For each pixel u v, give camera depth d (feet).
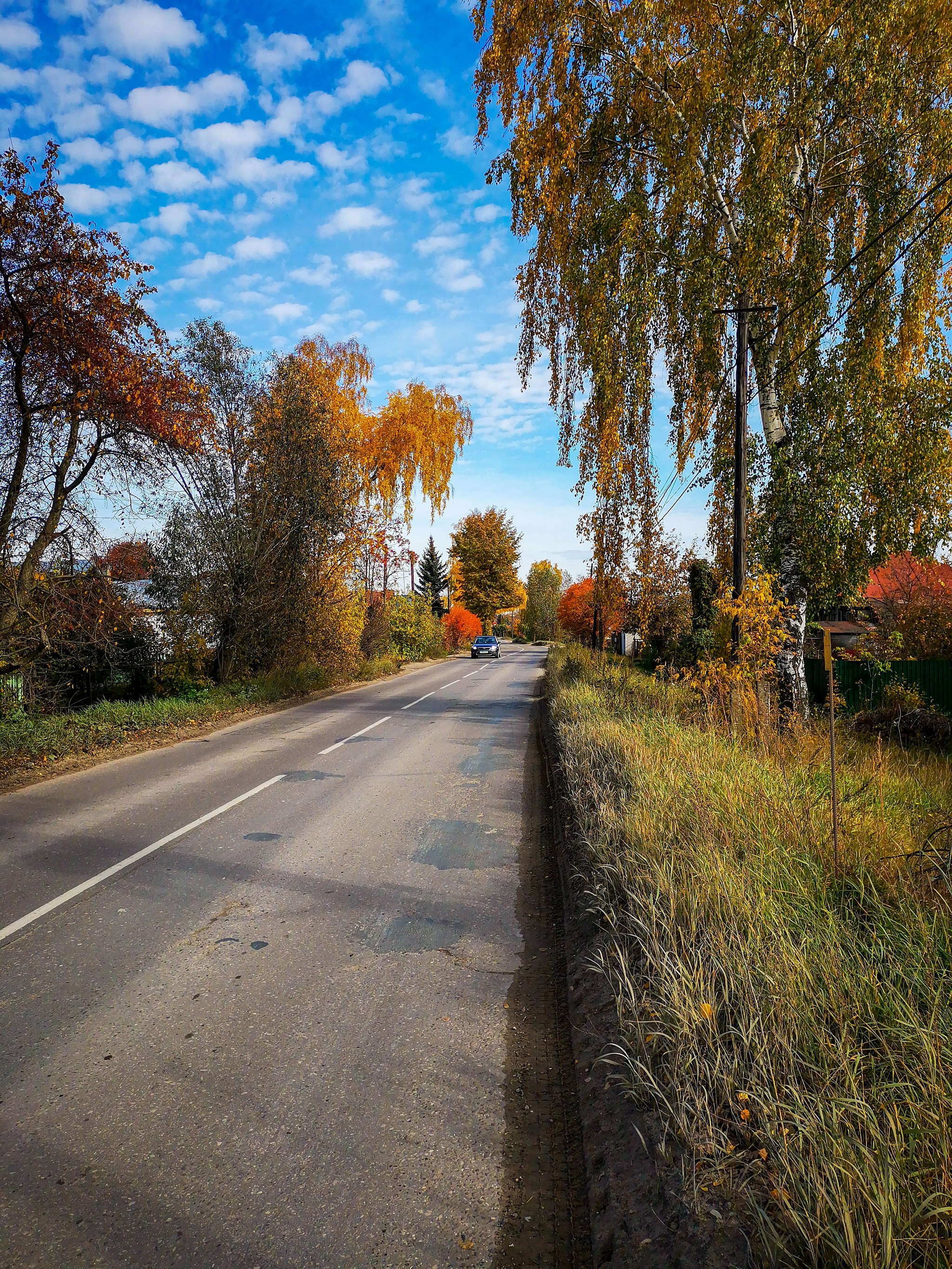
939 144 38.55
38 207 31.73
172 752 39.88
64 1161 8.96
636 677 65.16
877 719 42.63
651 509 47.83
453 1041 11.75
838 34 40.11
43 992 13.29
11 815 25.77
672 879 13.87
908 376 42.01
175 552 57.93
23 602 38.70
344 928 16.26
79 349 34.68
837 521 39.42
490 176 47.62
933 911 11.97
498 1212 8.12
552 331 49.96
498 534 241.14
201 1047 11.50
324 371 81.76
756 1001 9.47
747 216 40.70
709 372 44.96
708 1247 6.56
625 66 42.98
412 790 30.42
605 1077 9.86
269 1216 8.06
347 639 82.79
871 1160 6.54
